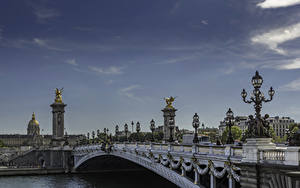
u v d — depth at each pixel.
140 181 92.44
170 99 113.62
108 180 97.94
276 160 28.72
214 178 42.28
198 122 48.50
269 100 32.56
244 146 32.53
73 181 99.25
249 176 31.30
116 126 105.25
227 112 43.34
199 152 45.38
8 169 115.94
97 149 100.62
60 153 127.88
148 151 63.53
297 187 25.39
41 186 90.75
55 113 142.50
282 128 188.12
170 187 79.56
